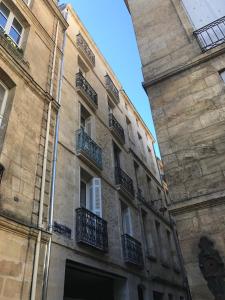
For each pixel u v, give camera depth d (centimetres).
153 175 2136
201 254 584
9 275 618
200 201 640
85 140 1137
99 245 966
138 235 1402
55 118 1020
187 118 781
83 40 1566
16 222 681
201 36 920
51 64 1148
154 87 897
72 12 1587
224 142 694
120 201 1345
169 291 1552
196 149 721
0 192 678
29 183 787
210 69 827
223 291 532
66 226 865
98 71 1702
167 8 1087
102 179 1216
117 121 1661
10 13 1040
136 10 1173
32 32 1091
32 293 652
